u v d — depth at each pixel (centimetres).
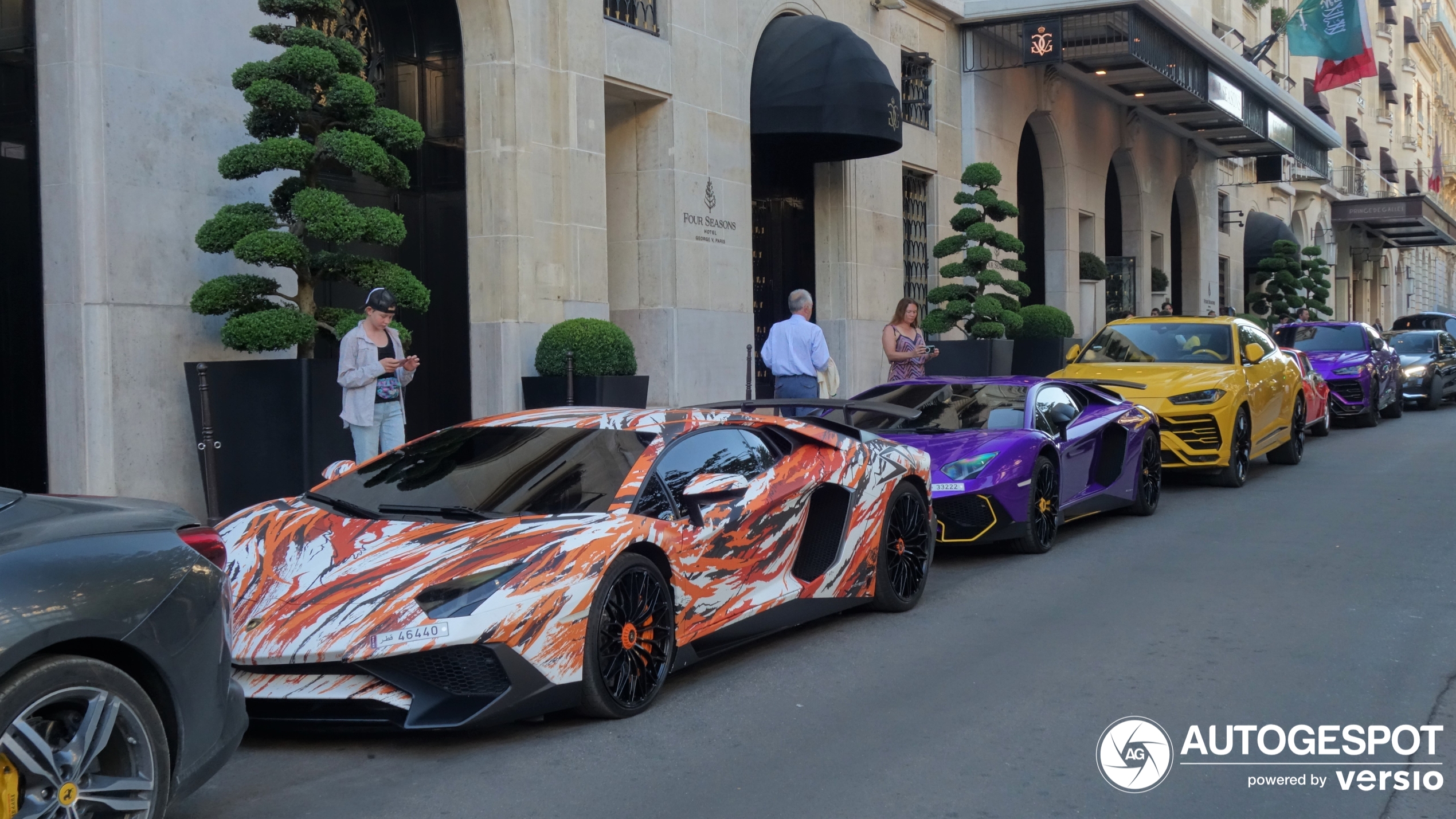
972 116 2188
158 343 888
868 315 1873
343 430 886
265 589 492
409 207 1209
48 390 865
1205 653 606
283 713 463
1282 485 1277
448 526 528
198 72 919
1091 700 531
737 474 583
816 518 661
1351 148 5353
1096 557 882
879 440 731
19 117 863
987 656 612
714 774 445
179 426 902
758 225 1727
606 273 1340
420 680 459
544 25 1255
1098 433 1002
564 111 1275
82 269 848
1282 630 649
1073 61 2420
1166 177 3173
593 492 553
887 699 539
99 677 335
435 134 1239
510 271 1220
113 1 859
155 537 366
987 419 930
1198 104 2845
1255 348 1323
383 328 880
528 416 639
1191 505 1147
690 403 1485
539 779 441
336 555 510
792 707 531
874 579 698
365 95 882
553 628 475
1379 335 2191
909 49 2003
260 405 862
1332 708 515
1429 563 834
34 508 359
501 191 1220
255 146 855
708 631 564
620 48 1364
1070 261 2584
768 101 1587
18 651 315
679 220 1464
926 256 2112
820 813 405
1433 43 7100
